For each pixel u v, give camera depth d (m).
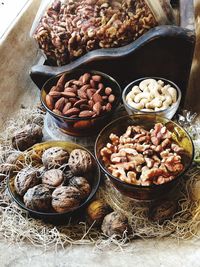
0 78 0.53
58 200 0.39
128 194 0.41
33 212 0.39
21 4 0.61
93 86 0.47
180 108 0.52
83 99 0.46
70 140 0.49
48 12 0.52
